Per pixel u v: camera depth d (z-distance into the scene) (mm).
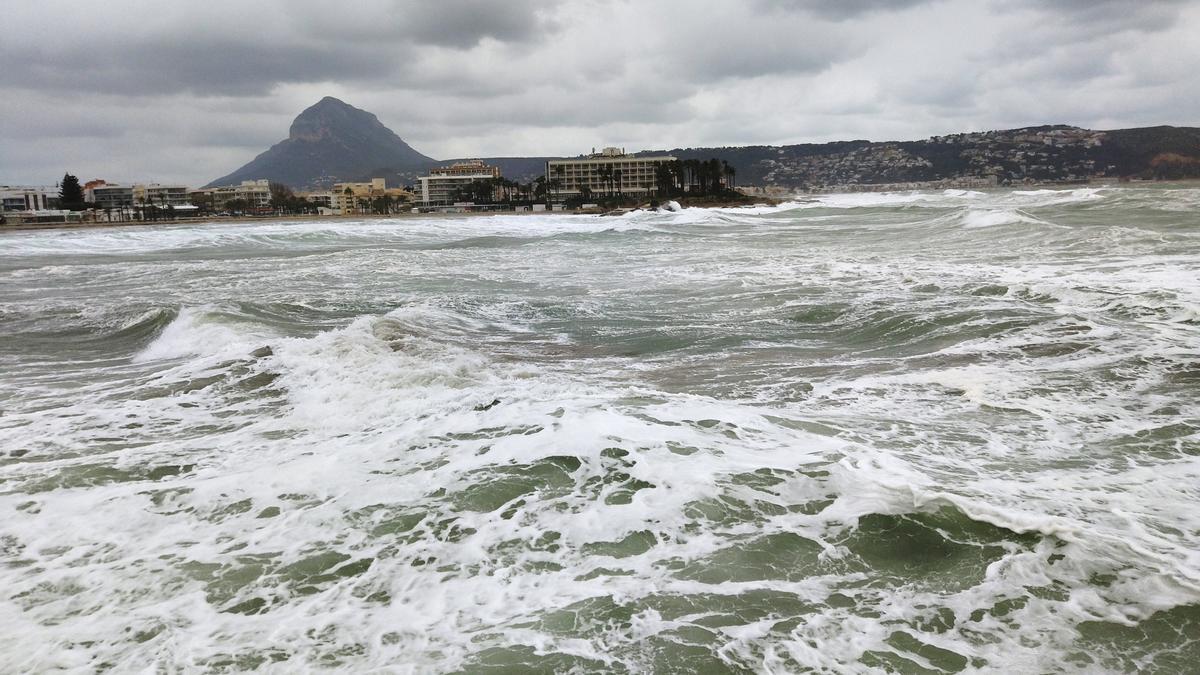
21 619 4359
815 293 16516
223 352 11766
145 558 5109
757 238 36812
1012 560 4641
